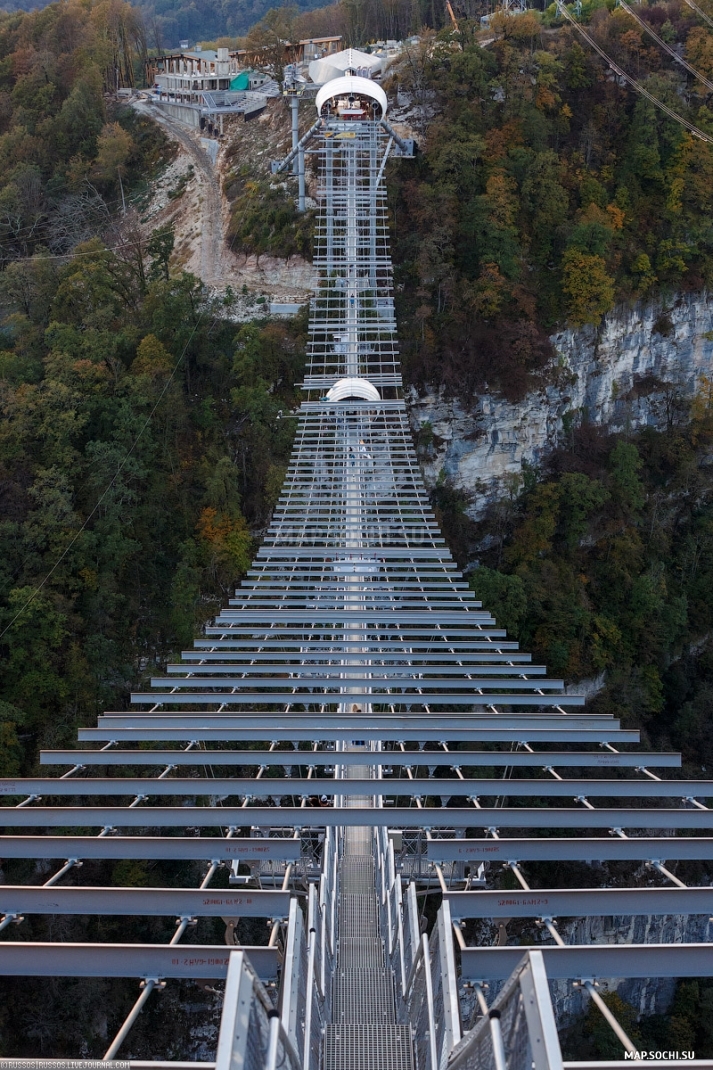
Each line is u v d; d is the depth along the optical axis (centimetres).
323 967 1582
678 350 7856
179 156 9231
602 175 7562
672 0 8862
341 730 2169
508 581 5872
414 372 6519
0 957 1427
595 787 1944
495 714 2258
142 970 1412
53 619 4531
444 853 1700
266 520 5866
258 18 19300
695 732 6269
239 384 6241
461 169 6944
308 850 2286
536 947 1386
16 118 9381
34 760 4306
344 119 7419
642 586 6500
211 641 2762
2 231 8156
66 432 5144
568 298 6944
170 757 2069
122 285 6612
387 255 6881
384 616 3012
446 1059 1092
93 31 10281
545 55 7569
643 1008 4662
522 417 6806
